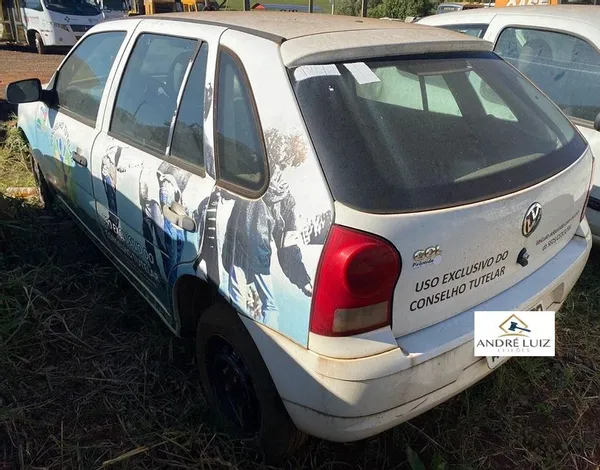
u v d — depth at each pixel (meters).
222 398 2.41
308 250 1.74
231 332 2.13
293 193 1.81
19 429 2.40
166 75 2.57
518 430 2.50
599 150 3.56
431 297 1.84
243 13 2.74
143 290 2.88
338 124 1.85
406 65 2.16
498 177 1.98
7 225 3.89
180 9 19.53
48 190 4.36
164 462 2.24
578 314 3.32
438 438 2.42
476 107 2.27
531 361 2.86
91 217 3.33
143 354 2.86
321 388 1.77
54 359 2.84
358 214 1.68
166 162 2.44
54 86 3.74
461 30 4.87
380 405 1.77
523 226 2.04
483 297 2.03
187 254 2.28
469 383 2.03
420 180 1.82
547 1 10.41
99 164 2.96
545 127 2.42
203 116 2.26
